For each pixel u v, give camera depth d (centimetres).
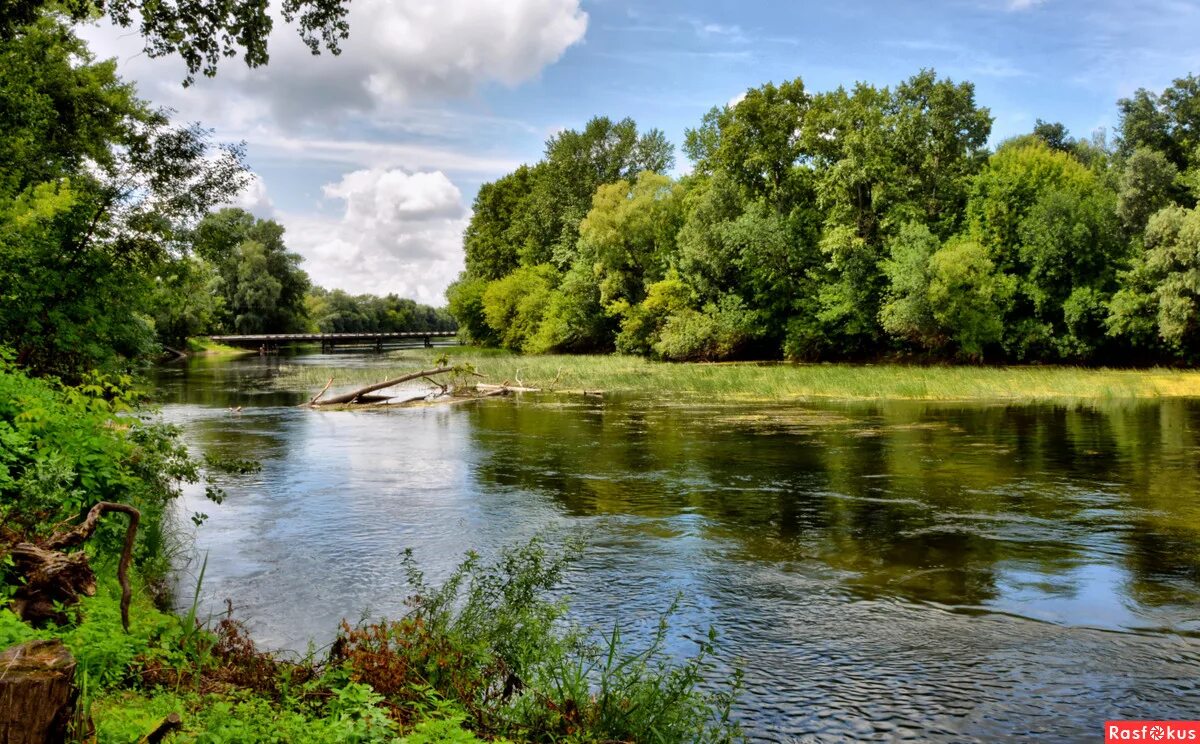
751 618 816
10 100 1647
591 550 1063
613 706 536
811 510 1280
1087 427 2191
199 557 1034
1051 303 4672
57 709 313
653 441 2033
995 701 635
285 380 4341
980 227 4831
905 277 4559
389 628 697
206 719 424
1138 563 985
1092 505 1288
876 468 1628
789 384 3428
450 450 1923
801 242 5288
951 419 2411
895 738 579
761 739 576
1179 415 2439
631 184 7306
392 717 481
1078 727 596
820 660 712
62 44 1967
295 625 794
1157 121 5453
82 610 546
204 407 2956
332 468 1689
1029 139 7625
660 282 5850
